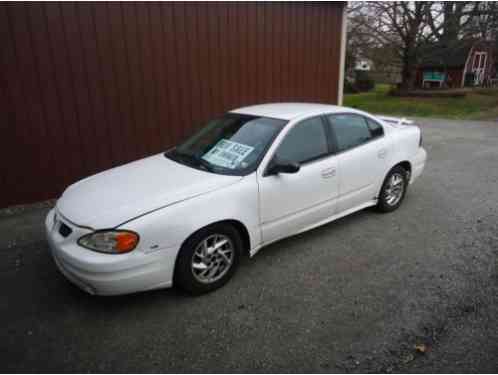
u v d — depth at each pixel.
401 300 2.81
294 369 2.19
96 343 2.43
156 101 5.79
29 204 5.09
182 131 6.18
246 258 3.48
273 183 3.16
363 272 3.21
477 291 2.91
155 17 5.46
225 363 2.25
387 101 20.11
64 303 2.86
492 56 29.64
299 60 7.29
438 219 4.34
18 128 4.80
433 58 26.03
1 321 2.66
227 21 6.16
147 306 2.79
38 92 4.83
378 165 4.13
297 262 3.40
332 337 2.44
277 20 6.74
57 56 4.86
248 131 3.49
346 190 3.84
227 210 2.88
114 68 5.31
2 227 4.35
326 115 3.73
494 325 2.53
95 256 2.46
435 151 8.13
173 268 2.69
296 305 2.78
